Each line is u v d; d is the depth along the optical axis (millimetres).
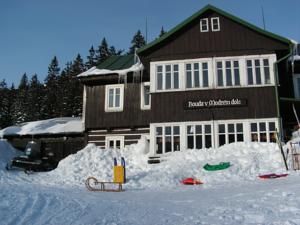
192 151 19328
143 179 16062
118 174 16047
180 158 19047
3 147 26734
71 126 28656
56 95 64062
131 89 25672
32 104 65500
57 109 60844
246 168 16125
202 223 6926
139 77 25422
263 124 20172
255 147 18438
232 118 20484
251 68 21062
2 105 68625
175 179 15609
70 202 9961
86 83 26547
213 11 22094
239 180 14461
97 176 18484
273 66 20797
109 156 21672
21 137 28938
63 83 66188
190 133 20703
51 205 9367
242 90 20734
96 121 25641
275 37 20938
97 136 25781
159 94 21516
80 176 18609
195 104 20984
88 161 20906
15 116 66250
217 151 18750
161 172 16844
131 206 9211
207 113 20766
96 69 26953
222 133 20391
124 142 25234
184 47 22000
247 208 8086
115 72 25359
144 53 22406
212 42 21781
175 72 21766
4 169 22672
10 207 9039
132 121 25062
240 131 20281
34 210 8617
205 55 21688
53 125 29984
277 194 9453
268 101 20375
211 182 14859
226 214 7637
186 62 21781
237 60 21297
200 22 22234
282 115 23281
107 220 7418
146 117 24906
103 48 70000
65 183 16859
